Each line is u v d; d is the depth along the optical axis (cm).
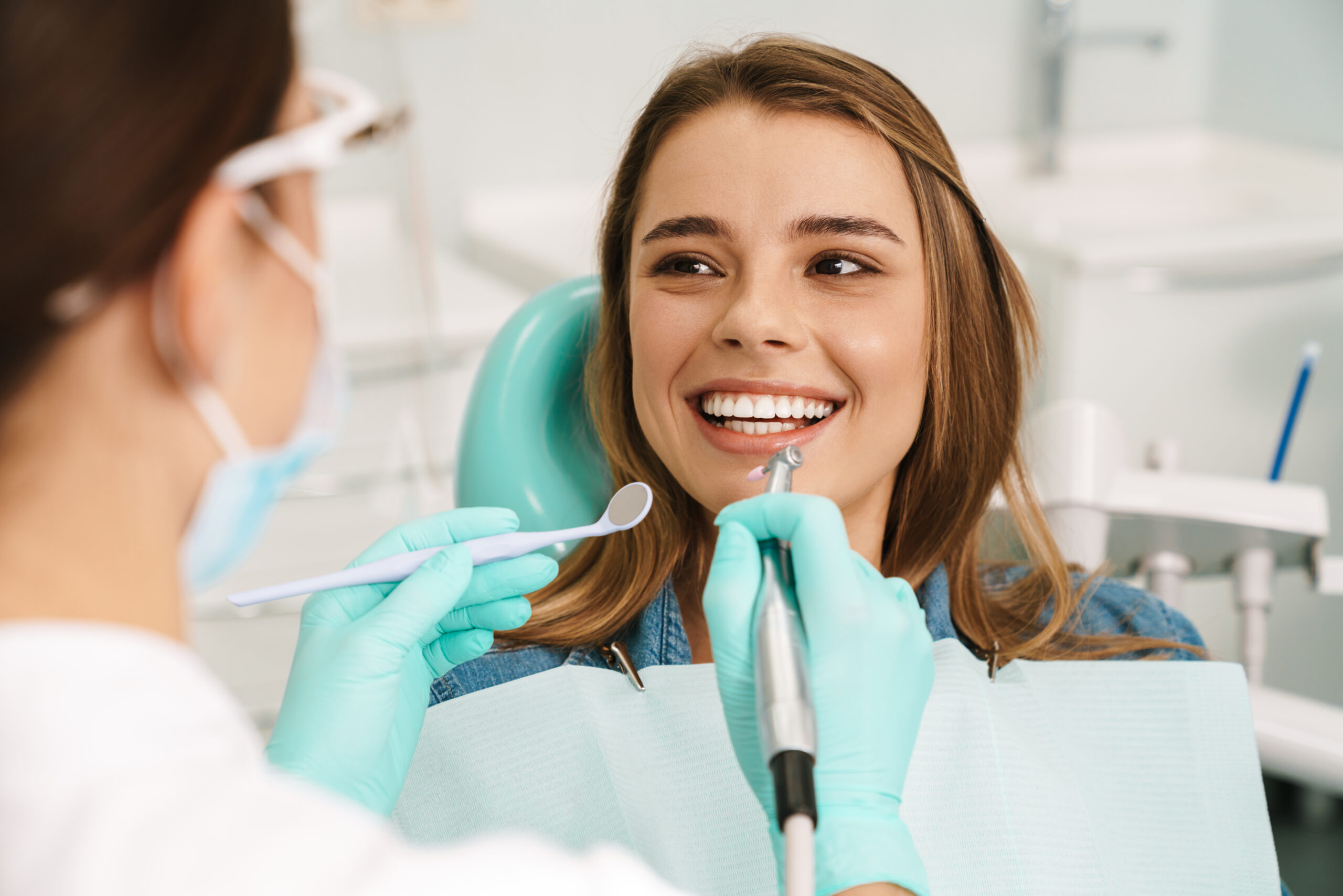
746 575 60
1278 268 216
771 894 75
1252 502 119
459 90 240
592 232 207
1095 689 85
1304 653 214
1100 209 259
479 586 73
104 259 36
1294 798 164
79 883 35
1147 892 78
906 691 60
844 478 84
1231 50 272
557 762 81
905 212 83
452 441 149
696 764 79
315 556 139
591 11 242
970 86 267
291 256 43
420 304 142
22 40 34
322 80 46
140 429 39
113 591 39
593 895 39
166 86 36
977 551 97
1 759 37
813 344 82
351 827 39
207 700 41
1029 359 97
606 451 97
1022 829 76
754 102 81
